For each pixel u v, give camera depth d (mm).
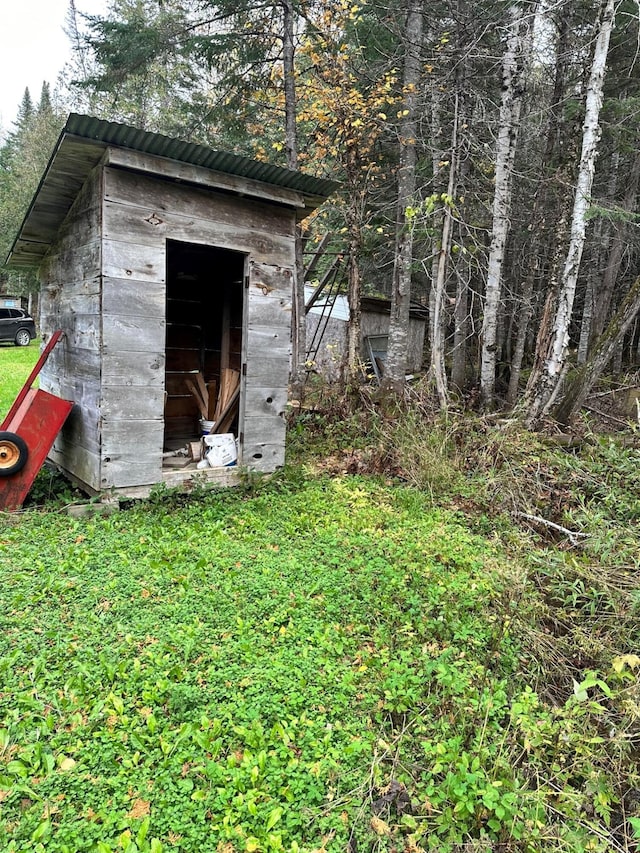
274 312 5156
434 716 2324
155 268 4340
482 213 10977
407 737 2178
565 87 9422
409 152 8383
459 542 4188
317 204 5336
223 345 6355
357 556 3738
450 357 15797
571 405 7219
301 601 3051
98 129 3709
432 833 1801
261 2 8828
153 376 4430
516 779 2012
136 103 14633
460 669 2646
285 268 5184
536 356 8117
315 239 10203
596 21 7273
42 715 2076
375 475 5855
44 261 6137
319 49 8336
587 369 7152
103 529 3848
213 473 4918
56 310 5449
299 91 8828
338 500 4965
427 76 8273
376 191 10078
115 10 14453
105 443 4227
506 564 3844
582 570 3682
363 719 2256
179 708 2156
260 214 4938
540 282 12711
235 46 9023
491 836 1829
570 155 8203
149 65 10094
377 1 8875
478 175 10797
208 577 3209
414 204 8344
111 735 2008
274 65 9312
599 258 13820
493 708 2344
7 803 1728
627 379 10656
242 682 2318
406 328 8586
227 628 2730
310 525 4289
